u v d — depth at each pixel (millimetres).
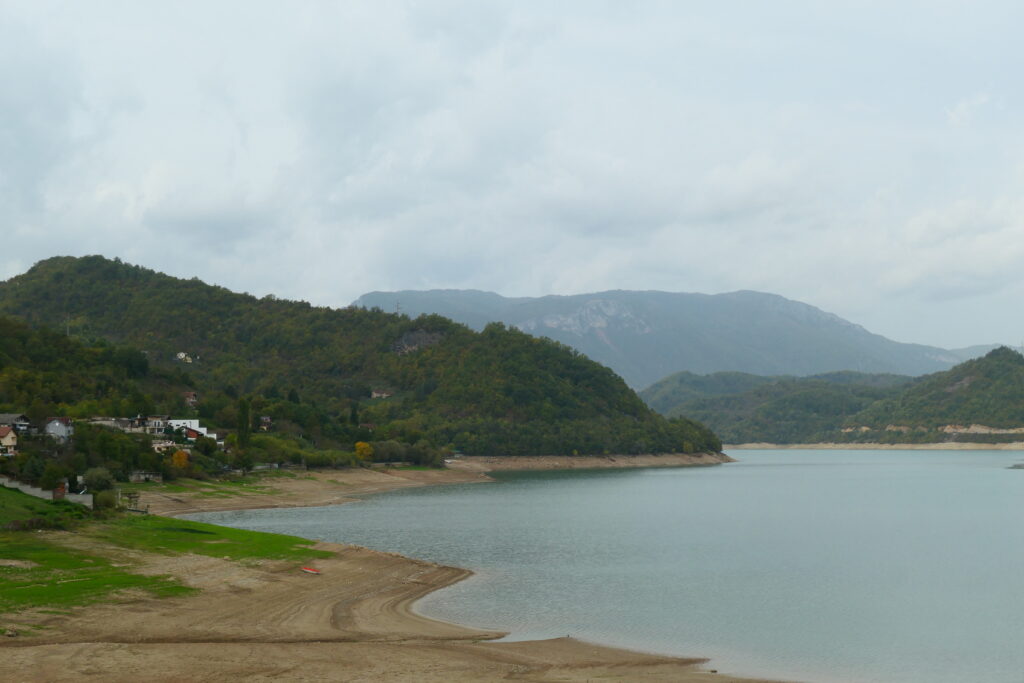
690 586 76500
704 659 52531
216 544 82625
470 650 51688
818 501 175750
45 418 162375
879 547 103688
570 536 112188
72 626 50875
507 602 67500
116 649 46531
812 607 68125
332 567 76312
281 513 139500
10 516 81938
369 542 102438
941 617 64938
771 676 49250
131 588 61719
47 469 101062
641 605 67875
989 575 83688
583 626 60375
